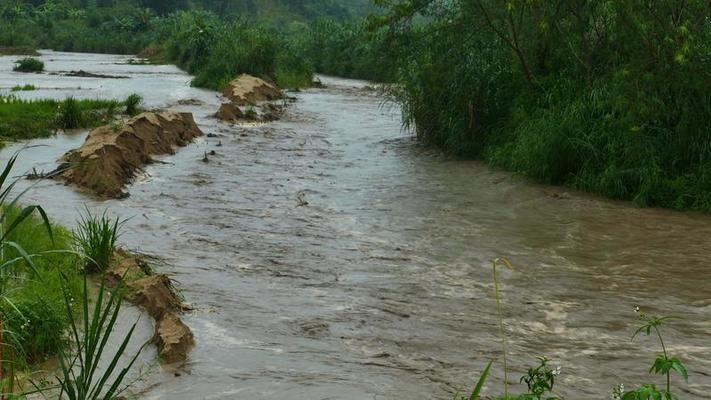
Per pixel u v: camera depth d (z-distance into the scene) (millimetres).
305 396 5730
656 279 9055
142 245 9898
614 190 13703
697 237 11094
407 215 12188
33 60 50125
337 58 56062
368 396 5766
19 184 13289
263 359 6426
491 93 18031
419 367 6367
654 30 14148
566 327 7402
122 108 25328
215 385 5867
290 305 7828
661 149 13945
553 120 14984
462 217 12109
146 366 6156
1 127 19562
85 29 101500
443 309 7820
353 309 7758
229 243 10227
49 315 6277
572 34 16844
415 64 18812
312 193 13812
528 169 14930
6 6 103250
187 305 7664
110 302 4438
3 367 5539
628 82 14039
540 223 11797
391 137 21484
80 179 13422
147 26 102250
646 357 6680
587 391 5941
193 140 19766
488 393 5848
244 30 47312
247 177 15211
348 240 10578
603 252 10227
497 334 7172
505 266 9445
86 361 4352
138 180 14328
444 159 17766
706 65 13812
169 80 43188
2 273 6016
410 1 18688
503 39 17531
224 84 36375
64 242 8898
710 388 6047
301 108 30172
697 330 7391
